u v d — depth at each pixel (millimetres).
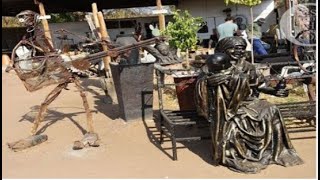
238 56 4238
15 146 4977
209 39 15047
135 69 5719
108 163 4359
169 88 6500
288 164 3951
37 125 5363
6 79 11289
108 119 6156
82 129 5730
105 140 5156
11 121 6492
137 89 5797
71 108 7133
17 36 20906
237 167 3883
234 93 3971
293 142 4641
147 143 4953
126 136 5273
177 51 7805
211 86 4082
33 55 5066
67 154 4742
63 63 5047
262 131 4035
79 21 20844
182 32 7184
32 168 4328
